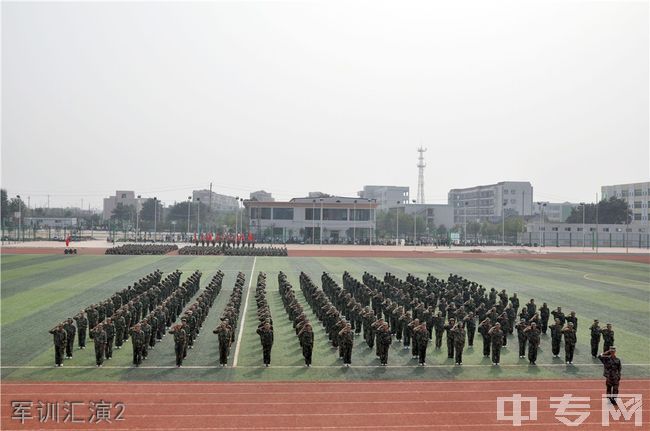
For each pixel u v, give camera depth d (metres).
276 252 82.69
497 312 31.72
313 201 126.50
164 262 68.25
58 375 21.88
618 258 89.50
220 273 45.00
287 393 20.05
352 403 19.11
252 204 128.38
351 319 30.95
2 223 141.12
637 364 24.66
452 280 45.06
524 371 23.41
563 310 37.81
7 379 21.34
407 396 19.95
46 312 33.94
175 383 21.00
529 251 103.38
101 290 42.94
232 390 20.27
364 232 131.25
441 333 27.48
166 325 30.30
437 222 179.38
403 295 35.62
